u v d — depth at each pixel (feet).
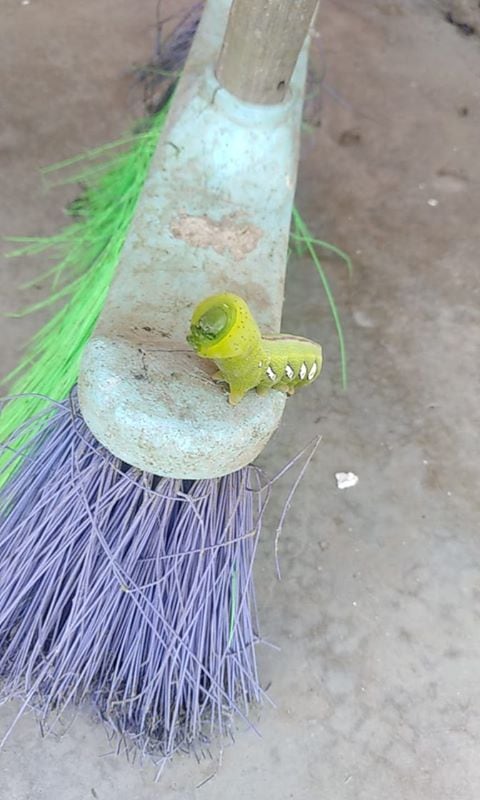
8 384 1.11
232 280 0.78
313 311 1.27
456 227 1.41
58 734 0.92
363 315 1.28
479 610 1.07
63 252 1.24
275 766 0.93
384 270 1.34
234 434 0.67
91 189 1.29
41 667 0.87
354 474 1.14
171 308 0.74
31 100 1.39
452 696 1.01
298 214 1.36
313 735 0.96
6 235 1.24
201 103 0.86
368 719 0.98
